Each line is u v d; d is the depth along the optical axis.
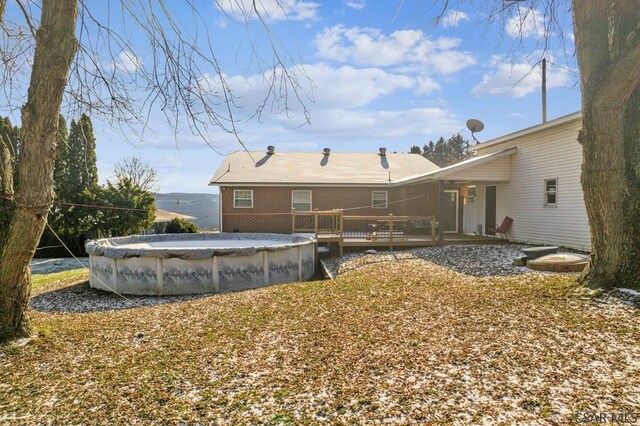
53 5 4.09
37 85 4.10
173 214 30.08
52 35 4.11
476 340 4.03
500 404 2.77
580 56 5.69
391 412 2.73
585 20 5.57
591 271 5.74
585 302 5.15
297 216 19.00
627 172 5.66
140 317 5.70
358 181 18.84
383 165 21.72
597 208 5.62
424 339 4.13
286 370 3.52
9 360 3.93
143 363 3.78
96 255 9.34
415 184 16.88
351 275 8.97
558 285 6.13
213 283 8.84
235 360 3.80
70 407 2.95
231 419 2.72
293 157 22.23
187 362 3.78
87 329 5.03
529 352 3.65
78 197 17.17
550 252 9.45
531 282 6.75
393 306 5.59
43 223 4.40
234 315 5.50
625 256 5.49
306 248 10.90
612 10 5.37
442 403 2.82
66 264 14.05
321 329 4.66
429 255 11.79
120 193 18.06
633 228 5.50
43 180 4.24
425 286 7.07
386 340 4.16
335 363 3.62
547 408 2.68
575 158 11.52
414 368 3.43
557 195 12.23
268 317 5.31
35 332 4.71
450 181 14.66
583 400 2.76
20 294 4.51
